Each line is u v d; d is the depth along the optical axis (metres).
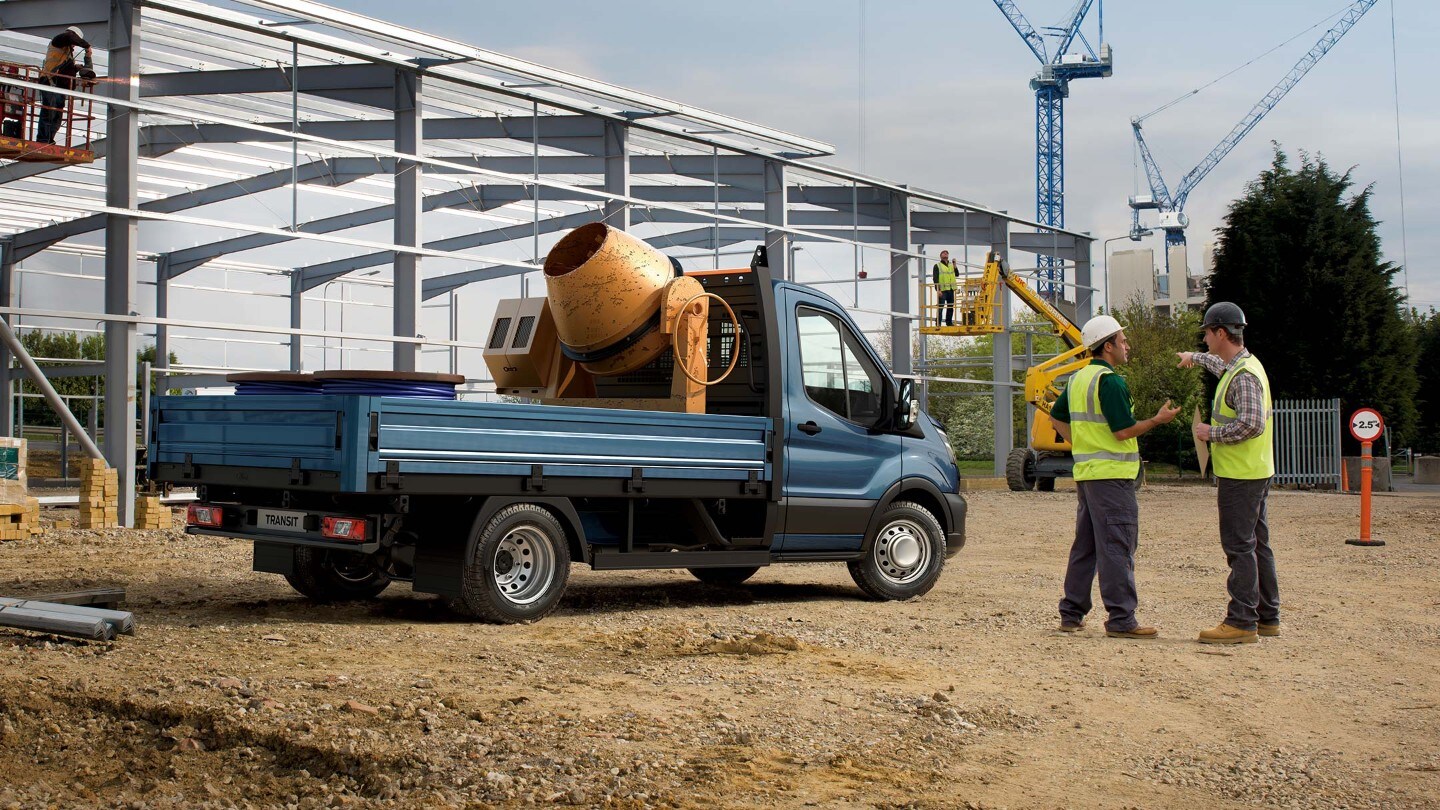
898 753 5.55
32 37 17.66
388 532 8.19
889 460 10.92
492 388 22.03
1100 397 8.85
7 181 18.58
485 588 8.45
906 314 30.34
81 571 11.45
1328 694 7.11
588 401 10.40
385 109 20.02
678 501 9.93
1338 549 15.93
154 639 7.47
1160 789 5.23
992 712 6.34
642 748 5.39
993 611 10.16
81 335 25.77
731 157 26.50
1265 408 8.68
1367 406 37.69
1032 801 4.98
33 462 25.34
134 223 16.62
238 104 20.14
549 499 8.80
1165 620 9.77
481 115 22.52
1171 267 84.94
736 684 6.79
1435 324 52.72
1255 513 8.73
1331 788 5.29
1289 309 37.94
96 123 19.00
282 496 8.80
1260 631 9.05
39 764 5.19
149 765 5.16
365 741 5.25
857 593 11.51
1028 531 18.83
